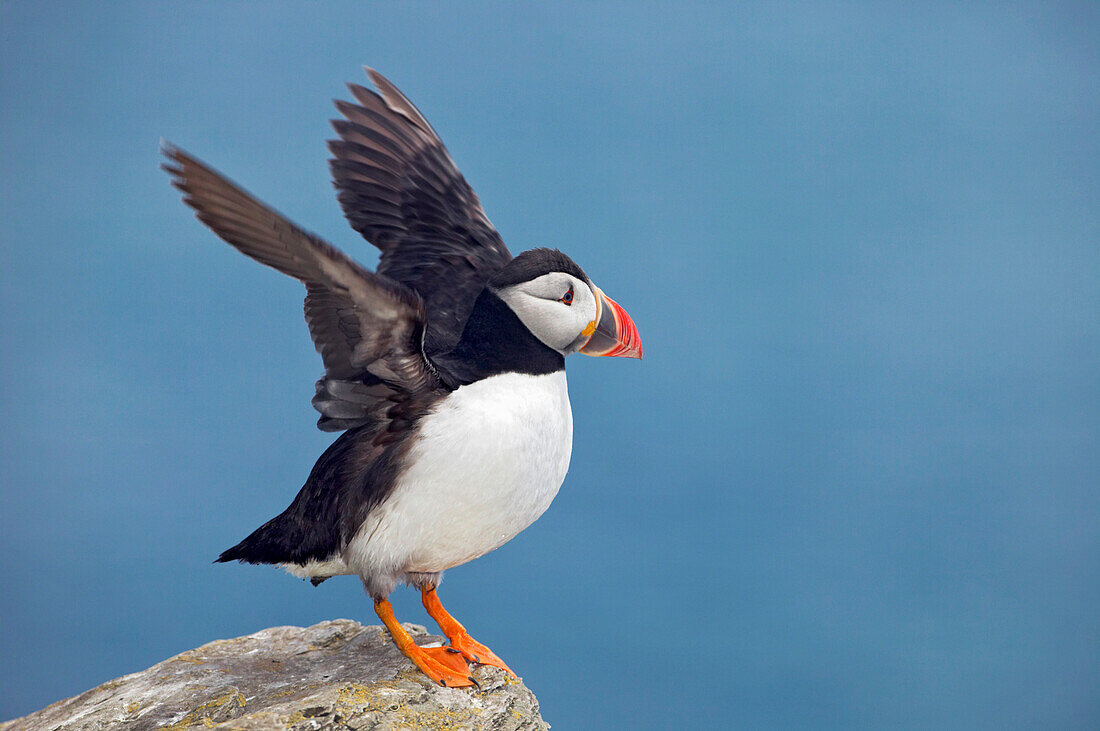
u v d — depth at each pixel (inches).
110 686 435.8
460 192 492.1
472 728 370.3
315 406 386.9
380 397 375.6
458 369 387.9
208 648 469.1
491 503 372.5
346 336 358.6
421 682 393.7
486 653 424.5
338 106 481.4
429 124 501.4
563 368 406.3
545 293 387.5
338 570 400.5
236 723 346.6
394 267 470.0
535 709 402.3
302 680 418.6
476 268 465.7
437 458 365.1
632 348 406.6
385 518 371.6
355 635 466.9
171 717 392.8
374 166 482.0
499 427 370.3
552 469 391.5
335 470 383.2
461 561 402.6
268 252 315.3
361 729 359.6
